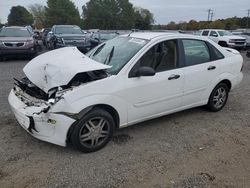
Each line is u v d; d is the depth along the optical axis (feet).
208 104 19.31
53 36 53.83
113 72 14.55
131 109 14.92
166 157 13.65
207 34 80.07
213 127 17.29
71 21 266.16
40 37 89.40
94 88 13.48
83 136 13.56
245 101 22.79
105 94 13.74
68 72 13.42
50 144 14.53
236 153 14.24
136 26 241.35
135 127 16.90
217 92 19.43
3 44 45.75
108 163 13.00
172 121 17.98
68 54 15.66
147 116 15.80
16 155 13.47
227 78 19.39
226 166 13.04
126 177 12.00
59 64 14.29
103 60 15.99
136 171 12.43
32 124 13.32
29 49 47.11
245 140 15.72
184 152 14.17
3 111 18.94
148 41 15.88
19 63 44.21
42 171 12.26
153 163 13.09
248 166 13.10
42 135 13.38
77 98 13.03
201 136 16.03
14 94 15.43
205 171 12.59
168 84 16.05
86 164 12.87
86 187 11.32
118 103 14.26
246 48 79.36
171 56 16.52
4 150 13.89
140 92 14.96
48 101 13.11
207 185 11.61
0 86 26.22
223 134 16.39
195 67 17.40
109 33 61.41
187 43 17.33
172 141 15.30
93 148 13.88
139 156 13.66
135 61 14.93
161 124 17.46
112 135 14.57
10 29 49.37
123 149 14.28
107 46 17.56
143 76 14.94
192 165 13.03
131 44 16.31
